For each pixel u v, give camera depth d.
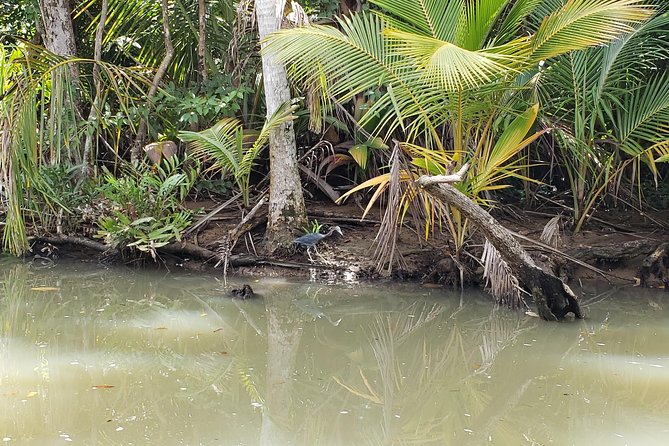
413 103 6.74
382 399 4.58
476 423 4.18
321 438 3.94
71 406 4.23
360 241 8.21
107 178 8.48
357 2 9.02
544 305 6.37
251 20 9.03
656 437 3.96
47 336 5.64
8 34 10.08
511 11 6.39
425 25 6.35
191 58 10.77
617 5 5.79
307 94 8.64
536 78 8.05
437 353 5.50
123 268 8.28
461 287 7.40
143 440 3.81
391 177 6.75
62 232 8.81
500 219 8.75
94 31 10.51
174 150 8.96
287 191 8.15
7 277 7.79
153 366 5.00
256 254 8.11
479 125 6.96
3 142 7.60
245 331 5.96
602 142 8.79
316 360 5.31
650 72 8.81
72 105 8.62
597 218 8.88
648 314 6.61
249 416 4.23
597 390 4.69
